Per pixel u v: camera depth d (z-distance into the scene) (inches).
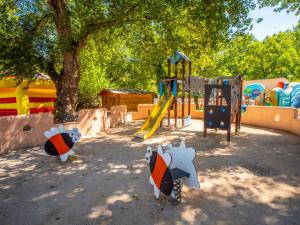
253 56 1348.4
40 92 522.3
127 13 376.5
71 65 457.7
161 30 448.1
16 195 156.8
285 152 263.1
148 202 143.0
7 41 415.8
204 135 364.2
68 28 401.4
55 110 482.3
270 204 139.1
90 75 918.4
